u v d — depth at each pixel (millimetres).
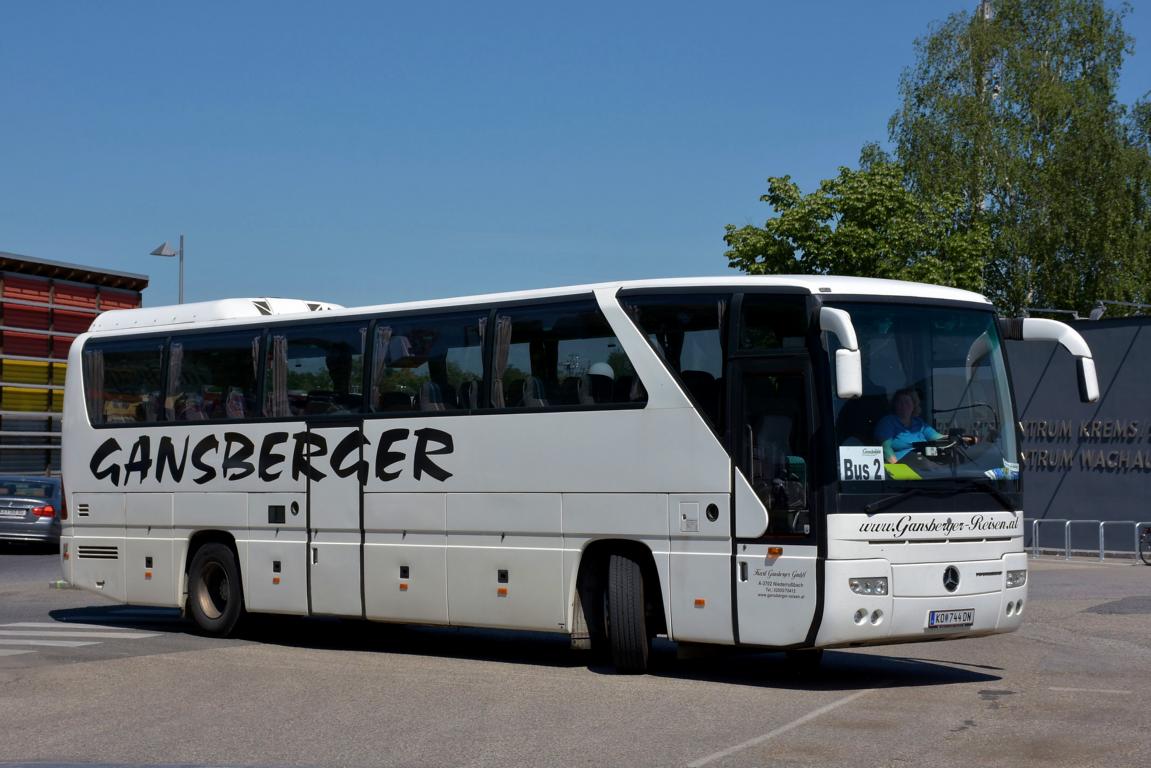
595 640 12836
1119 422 34031
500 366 13453
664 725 9820
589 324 12805
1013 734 9289
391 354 14438
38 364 28375
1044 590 21516
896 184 46406
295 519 15062
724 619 11641
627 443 12391
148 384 16781
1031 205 54062
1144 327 33719
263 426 15484
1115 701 10742
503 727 9812
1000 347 12250
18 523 28234
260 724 10070
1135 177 54031
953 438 11719
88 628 17016
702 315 12078
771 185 47062
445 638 16219
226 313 16312
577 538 12711
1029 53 54500
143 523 16625
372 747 9133
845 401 11312
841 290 11594
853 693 11305
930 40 55844
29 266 28016
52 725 10133
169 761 8773
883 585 11172
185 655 14289
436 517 13797
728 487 11695
